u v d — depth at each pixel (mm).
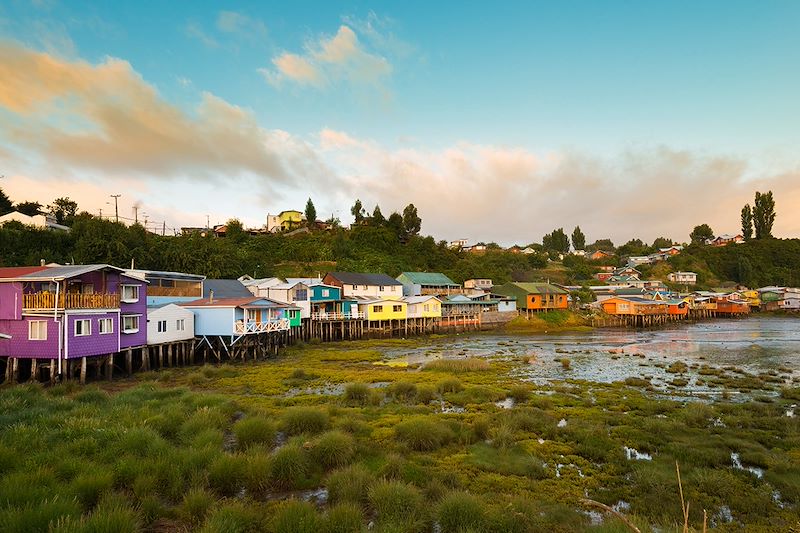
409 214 130875
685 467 16375
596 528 11219
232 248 85125
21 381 30703
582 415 23484
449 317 78875
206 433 17656
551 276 137875
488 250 163875
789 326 89812
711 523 12539
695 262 155375
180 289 53594
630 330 84000
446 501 12312
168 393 25562
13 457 14141
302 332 60844
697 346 58781
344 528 11102
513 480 15391
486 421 20734
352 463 15953
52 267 33438
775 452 17953
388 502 12516
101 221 68938
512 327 84312
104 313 32469
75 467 13820
